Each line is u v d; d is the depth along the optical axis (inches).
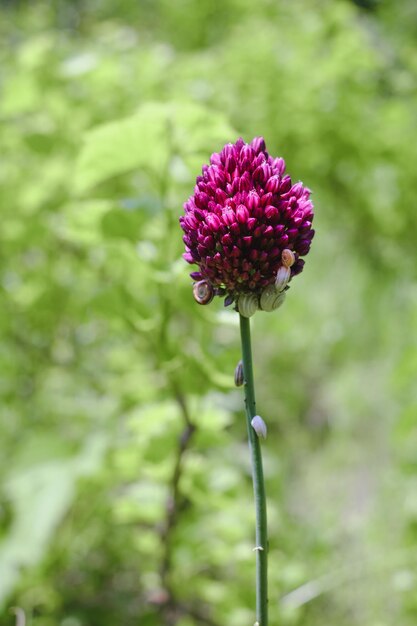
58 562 25.3
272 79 39.9
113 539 26.3
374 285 42.8
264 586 14.7
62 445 25.2
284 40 43.0
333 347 40.8
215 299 19.5
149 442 20.0
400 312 39.9
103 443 24.0
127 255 20.3
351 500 30.5
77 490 24.3
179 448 20.1
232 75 40.3
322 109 39.6
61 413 29.3
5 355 28.1
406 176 41.1
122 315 20.3
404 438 28.1
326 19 44.1
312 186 42.8
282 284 14.2
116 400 27.9
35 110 29.7
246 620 21.6
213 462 24.6
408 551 24.8
